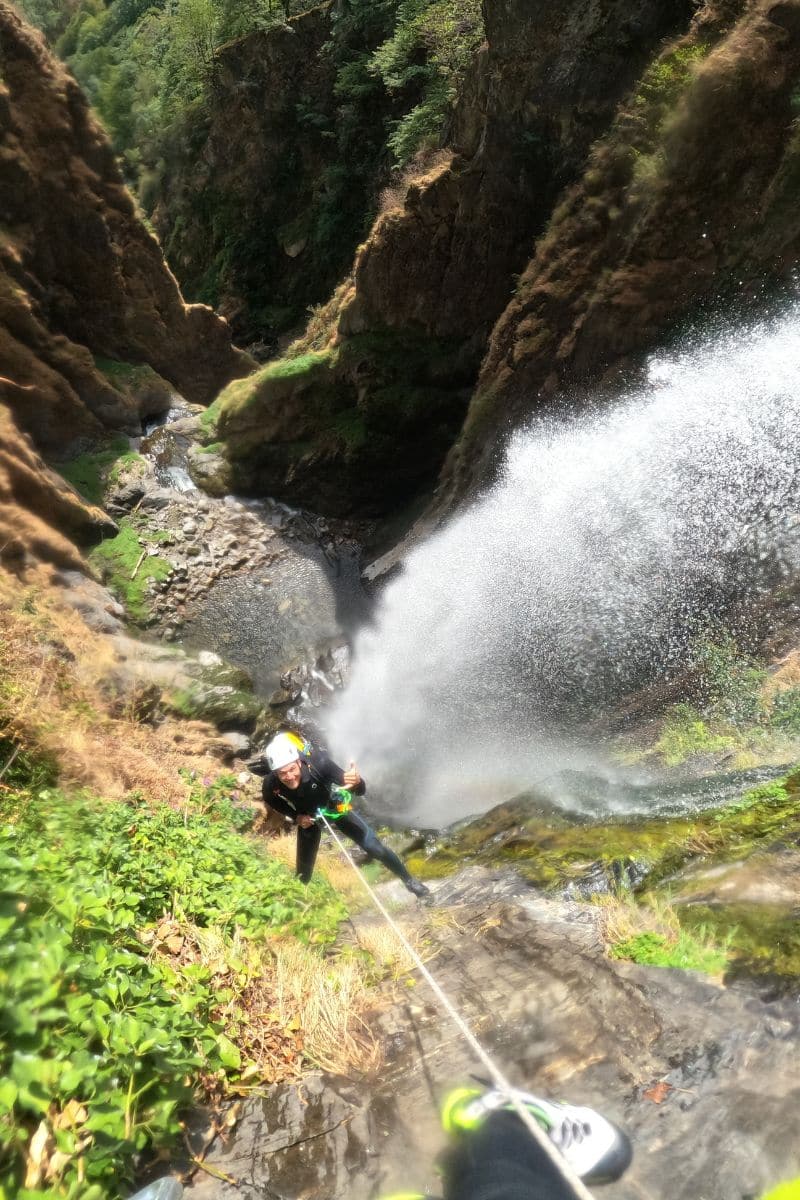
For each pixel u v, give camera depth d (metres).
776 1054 2.49
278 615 16.66
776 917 3.40
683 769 6.97
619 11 13.99
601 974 3.29
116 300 22.09
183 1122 2.67
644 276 12.55
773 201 11.16
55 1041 2.36
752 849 4.18
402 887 6.15
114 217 21.80
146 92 45.78
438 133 19.39
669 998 2.99
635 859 4.77
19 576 13.47
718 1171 2.07
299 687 14.32
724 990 2.94
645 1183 2.07
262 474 19.62
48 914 2.78
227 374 24.70
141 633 15.70
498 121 15.90
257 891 4.70
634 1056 2.69
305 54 32.97
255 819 8.14
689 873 4.29
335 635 15.99
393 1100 2.75
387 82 25.19
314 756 5.31
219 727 11.94
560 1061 2.77
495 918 4.56
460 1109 2.04
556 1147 1.90
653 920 3.73
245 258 35.94
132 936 3.43
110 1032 2.51
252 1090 2.89
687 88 11.95
